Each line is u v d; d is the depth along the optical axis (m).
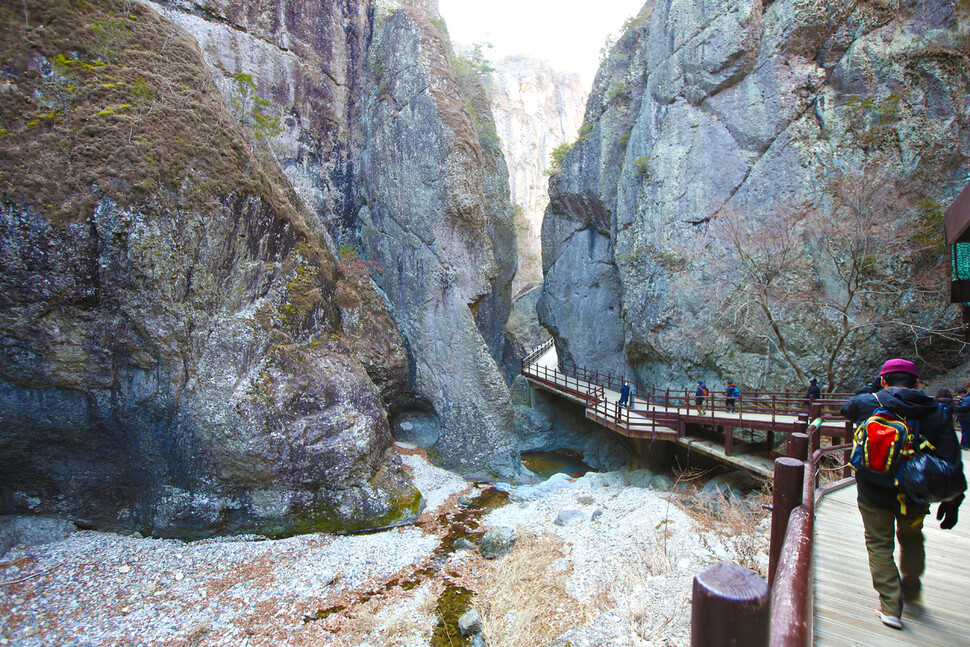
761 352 20.00
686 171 22.80
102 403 13.41
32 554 12.23
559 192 32.38
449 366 23.19
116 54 13.84
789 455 5.70
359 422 15.82
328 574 12.16
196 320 13.81
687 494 15.19
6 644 9.27
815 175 19.16
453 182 22.91
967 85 17.88
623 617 7.45
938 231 17.02
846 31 19.55
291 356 15.12
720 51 21.62
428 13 31.69
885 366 3.93
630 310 25.44
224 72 21.62
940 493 3.40
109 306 12.98
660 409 20.78
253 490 14.17
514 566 12.00
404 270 24.28
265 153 19.09
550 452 27.98
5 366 12.27
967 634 3.56
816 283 18.67
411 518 15.80
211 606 10.73
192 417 13.66
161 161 13.35
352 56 26.41
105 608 10.49
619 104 28.80
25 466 13.23
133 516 14.01
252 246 15.21
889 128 18.25
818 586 4.28
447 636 9.86
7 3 12.59
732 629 1.34
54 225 12.08
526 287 55.41
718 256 21.41
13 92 12.20
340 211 25.45
